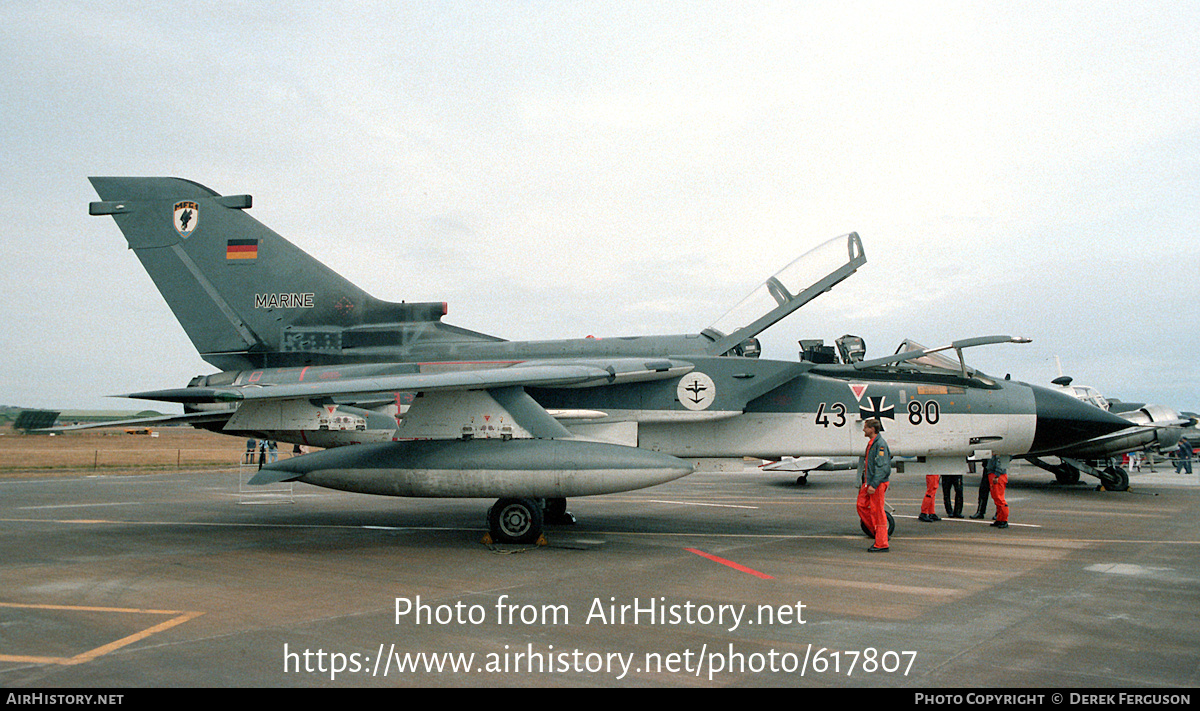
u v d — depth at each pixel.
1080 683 3.67
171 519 10.58
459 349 10.30
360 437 9.96
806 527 9.74
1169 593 5.70
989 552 7.66
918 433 9.50
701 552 7.63
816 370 9.88
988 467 9.95
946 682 3.69
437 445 8.27
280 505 12.73
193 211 11.19
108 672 3.73
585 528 9.62
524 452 7.96
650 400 9.41
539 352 10.09
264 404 9.60
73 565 6.77
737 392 9.24
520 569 6.64
